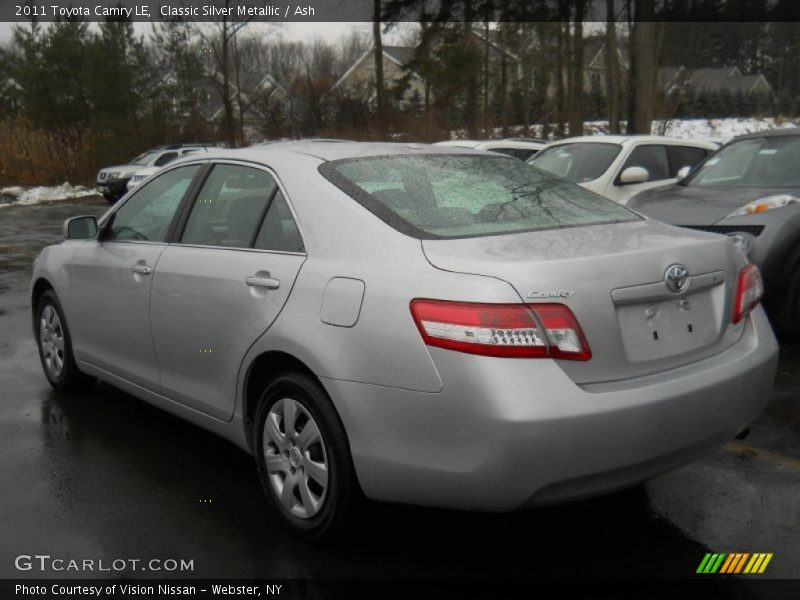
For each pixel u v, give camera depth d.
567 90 35.16
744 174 7.50
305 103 34.19
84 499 3.81
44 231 16.59
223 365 3.71
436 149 4.14
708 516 3.58
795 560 3.20
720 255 3.31
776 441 4.44
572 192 3.91
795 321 6.36
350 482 3.14
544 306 2.78
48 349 5.43
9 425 4.81
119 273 4.47
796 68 45.38
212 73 35.09
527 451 2.69
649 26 17.73
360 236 3.24
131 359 4.48
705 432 3.08
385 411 2.95
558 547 3.33
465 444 2.78
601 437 2.76
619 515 3.59
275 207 3.66
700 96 47.09
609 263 2.94
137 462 4.26
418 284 2.93
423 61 28.95
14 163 30.03
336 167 3.64
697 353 3.17
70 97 33.53
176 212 4.27
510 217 3.44
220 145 33.50
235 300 3.60
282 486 3.45
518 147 12.73
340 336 3.09
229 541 3.41
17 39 38.84
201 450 4.43
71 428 4.76
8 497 3.82
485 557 3.26
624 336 2.95
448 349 2.79
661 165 10.05
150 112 32.97
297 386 3.28
